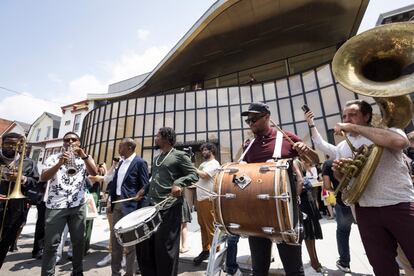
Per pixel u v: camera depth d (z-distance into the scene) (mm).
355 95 8789
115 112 14602
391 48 1920
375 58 2014
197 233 6004
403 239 1630
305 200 3270
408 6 9812
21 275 3590
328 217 6992
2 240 3096
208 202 3852
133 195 3453
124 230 2250
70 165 3051
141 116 13766
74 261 3037
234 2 10531
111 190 3641
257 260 2137
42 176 2941
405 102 1852
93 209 4531
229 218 1949
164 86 16953
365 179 1700
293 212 1927
